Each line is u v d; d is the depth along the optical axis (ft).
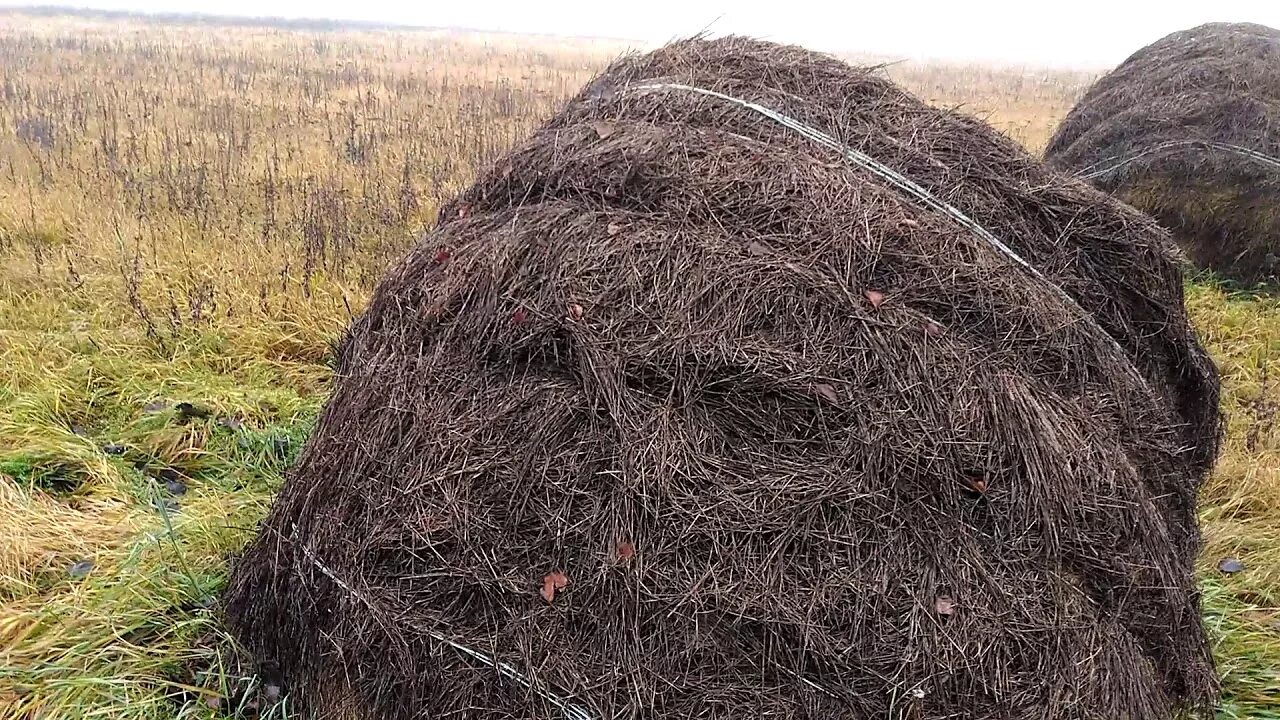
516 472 7.29
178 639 9.09
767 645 6.67
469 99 44.16
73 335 15.75
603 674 6.75
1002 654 6.73
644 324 7.39
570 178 8.61
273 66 55.01
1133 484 7.68
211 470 12.99
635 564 6.82
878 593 6.70
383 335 8.59
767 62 9.88
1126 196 24.18
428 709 7.16
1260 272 22.84
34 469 12.08
